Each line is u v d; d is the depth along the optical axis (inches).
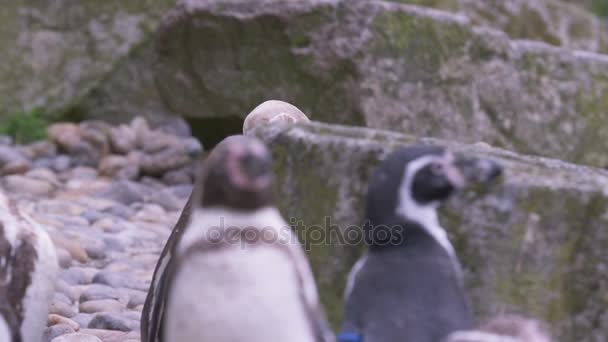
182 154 613.6
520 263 210.8
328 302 225.5
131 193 543.2
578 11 826.2
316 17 534.0
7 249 245.6
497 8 771.4
